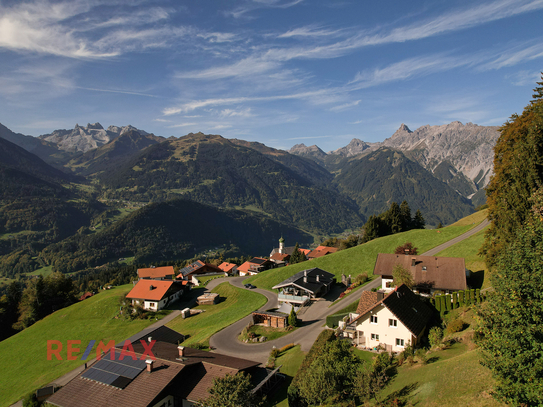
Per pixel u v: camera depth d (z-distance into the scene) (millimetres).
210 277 128250
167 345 47250
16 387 64562
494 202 59688
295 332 57125
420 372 33375
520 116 62312
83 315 97125
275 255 158625
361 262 96938
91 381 37906
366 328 46312
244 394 30312
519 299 24297
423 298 53875
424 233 104500
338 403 32281
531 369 20625
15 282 122062
